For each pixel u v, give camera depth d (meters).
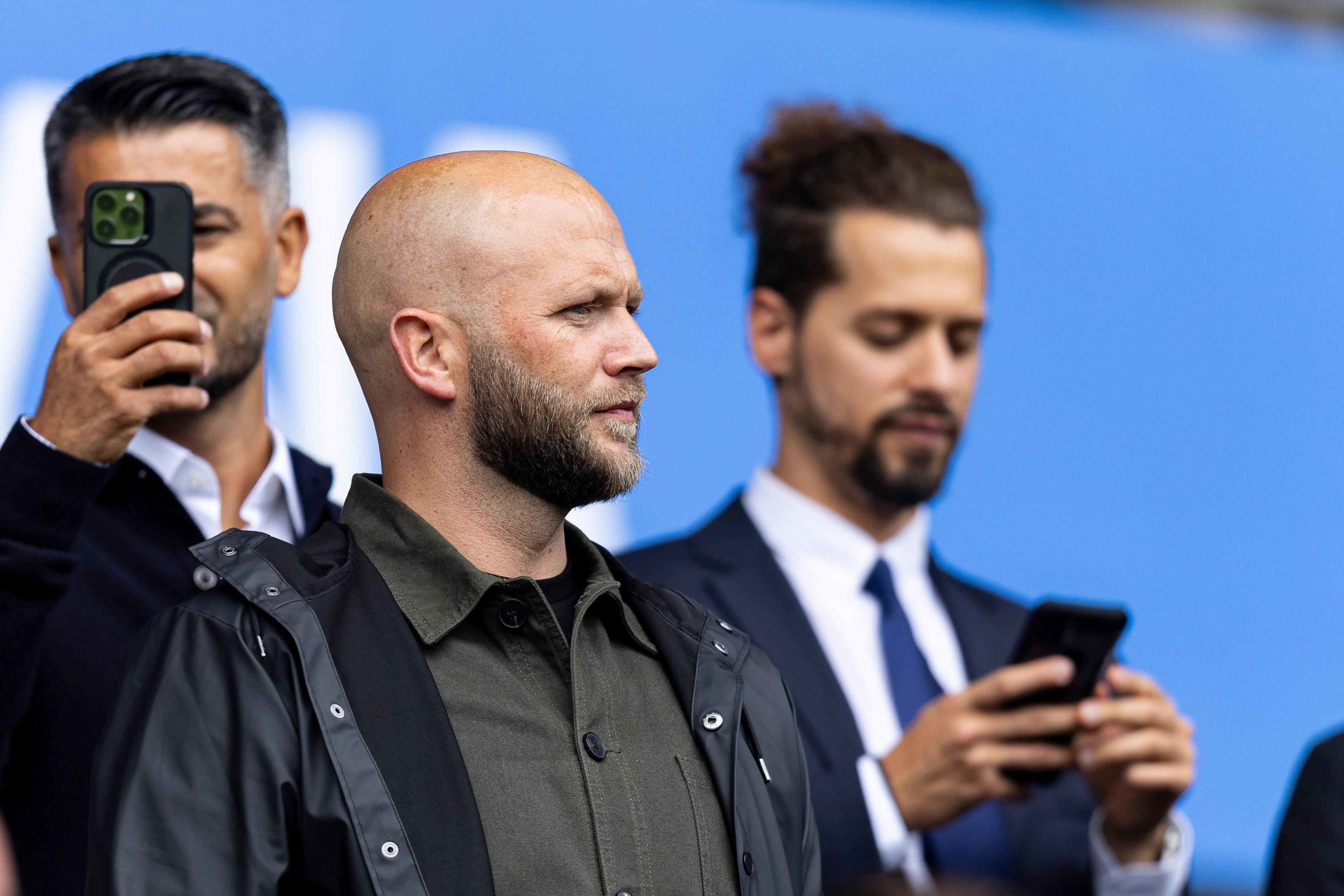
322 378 10.80
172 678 5.39
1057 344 12.72
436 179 6.07
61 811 7.25
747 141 12.33
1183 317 13.06
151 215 7.28
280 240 8.83
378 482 6.26
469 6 11.90
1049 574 12.27
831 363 11.26
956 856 9.88
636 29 12.26
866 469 11.11
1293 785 10.11
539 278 5.89
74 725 7.35
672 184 12.05
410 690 5.42
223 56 11.23
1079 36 13.38
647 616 6.31
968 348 11.58
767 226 11.70
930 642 11.02
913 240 11.47
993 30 13.21
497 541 5.95
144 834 5.14
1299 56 13.88
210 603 5.52
